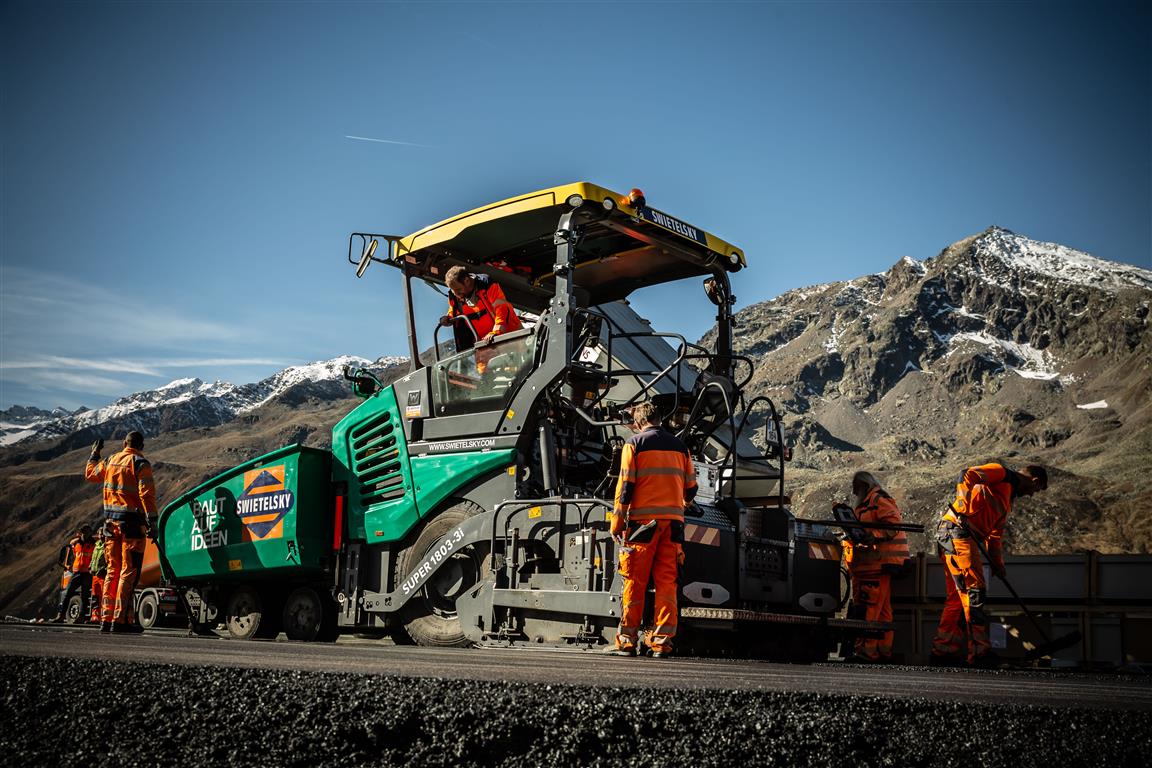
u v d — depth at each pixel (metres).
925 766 1.88
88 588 16.30
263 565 9.12
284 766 1.85
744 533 7.39
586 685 2.81
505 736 2.04
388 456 8.56
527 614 7.18
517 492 7.59
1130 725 2.24
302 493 8.90
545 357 7.49
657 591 6.38
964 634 8.70
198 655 4.26
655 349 11.12
